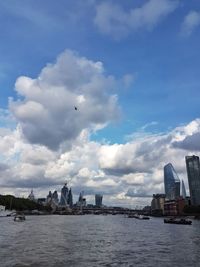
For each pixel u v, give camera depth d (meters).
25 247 136.75
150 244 152.88
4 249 130.38
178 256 118.62
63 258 112.88
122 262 107.25
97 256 117.69
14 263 103.50
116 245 148.12
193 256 118.69
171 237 187.25
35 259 110.25
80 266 100.81
